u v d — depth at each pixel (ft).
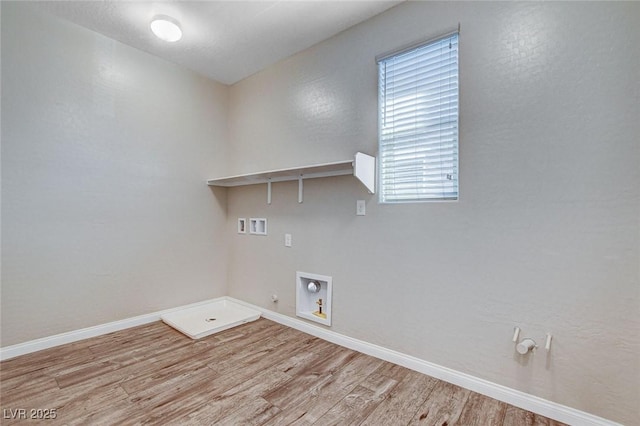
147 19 8.28
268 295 10.73
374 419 5.50
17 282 7.70
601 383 5.18
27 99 7.80
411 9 7.33
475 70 6.43
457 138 6.82
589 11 5.26
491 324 6.23
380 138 7.93
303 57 9.71
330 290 8.87
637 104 4.90
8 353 7.52
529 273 5.82
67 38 8.41
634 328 4.93
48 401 5.88
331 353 8.06
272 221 10.61
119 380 6.66
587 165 5.28
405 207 7.40
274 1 7.47
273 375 6.93
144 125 10.00
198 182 11.46
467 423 5.42
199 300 11.45
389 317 7.66
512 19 5.99
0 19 7.41
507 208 6.05
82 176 8.73
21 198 7.75
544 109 5.66
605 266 5.14
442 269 6.84
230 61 10.50
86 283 8.81
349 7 7.68
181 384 6.54
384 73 7.97
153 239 10.23
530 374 5.79
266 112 10.87
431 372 6.93
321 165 7.95
